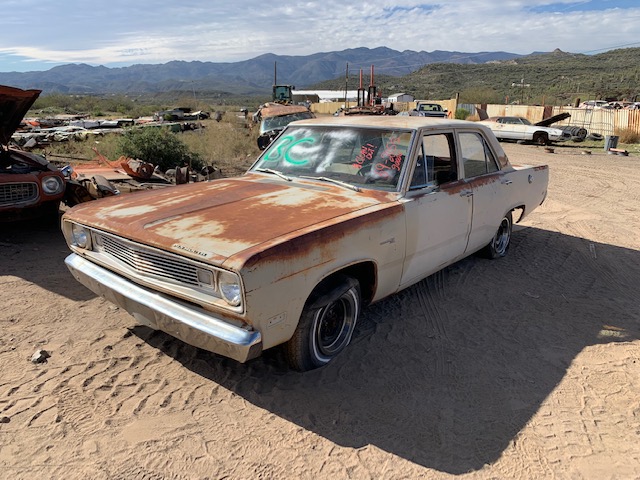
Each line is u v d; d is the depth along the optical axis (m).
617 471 2.67
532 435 2.92
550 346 4.00
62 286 4.70
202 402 3.07
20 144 14.62
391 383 3.37
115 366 3.40
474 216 4.80
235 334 2.70
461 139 4.75
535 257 6.22
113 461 2.56
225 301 2.71
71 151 14.63
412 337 4.02
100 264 3.38
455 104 39.78
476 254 6.04
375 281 3.68
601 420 3.09
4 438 2.68
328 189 3.95
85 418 2.87
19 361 3.40
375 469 2.61
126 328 3.92
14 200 5.75
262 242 2.82
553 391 3.37
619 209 9.46
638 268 6.03
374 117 4.80
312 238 2.97
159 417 2.91
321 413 3.03
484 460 2.71
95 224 3.29
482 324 4.32
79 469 2.50
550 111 33.00
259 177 4.43
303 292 2.96
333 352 3.55
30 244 5.91
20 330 3.82
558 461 2.72
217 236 2.92
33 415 2.87
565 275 5.64
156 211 3.38
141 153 11.62
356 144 4.31
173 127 22.23
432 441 2.84
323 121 4.76
